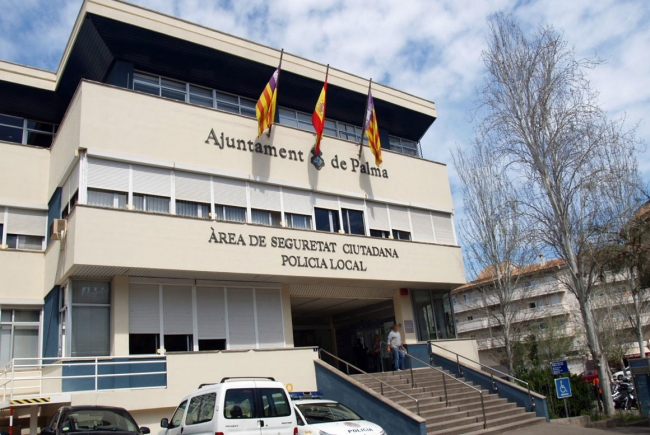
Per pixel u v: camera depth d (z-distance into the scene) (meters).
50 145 19.77
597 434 14.43
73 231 13.92
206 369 14.55
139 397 13.31
